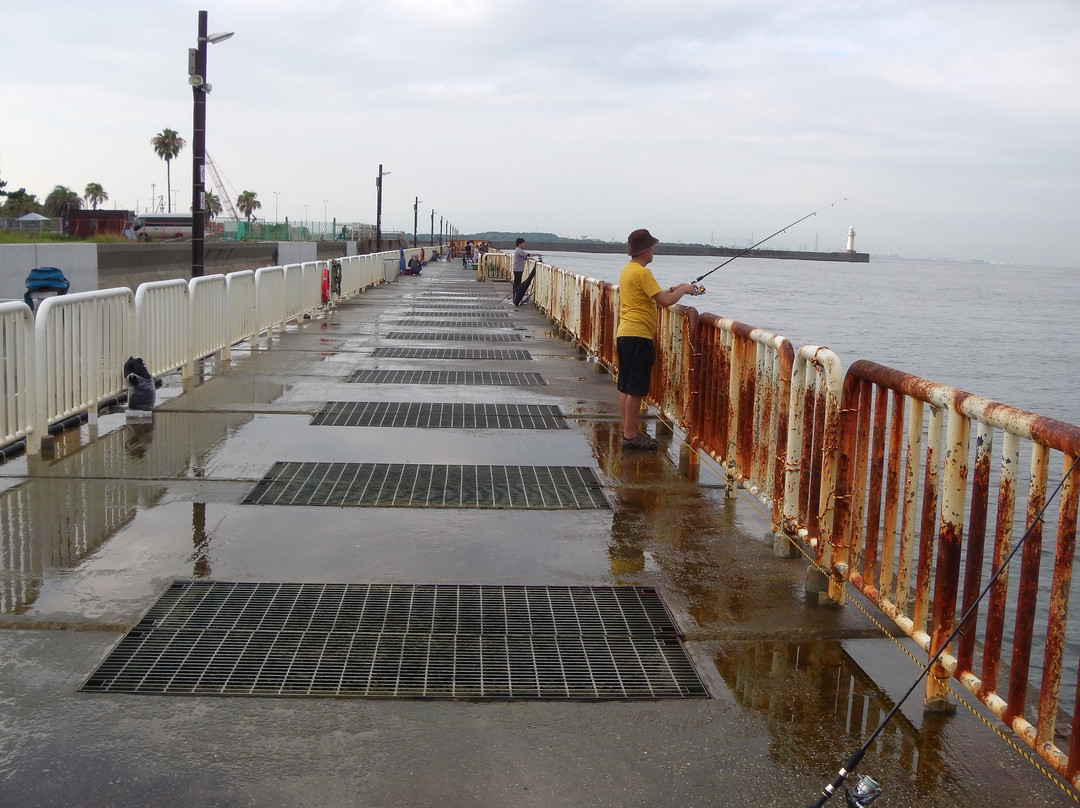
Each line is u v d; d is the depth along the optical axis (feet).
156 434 25.02
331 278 70.08
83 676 11.75
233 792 9.44
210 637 12.91
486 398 32.07
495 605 14.25
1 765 9.80
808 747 10.53
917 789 9.75
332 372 36.91
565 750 10.37
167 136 357.20
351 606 14.06
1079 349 108.68
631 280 23.88
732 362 19.39
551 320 62.18
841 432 14.03
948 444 11.00
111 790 9.43
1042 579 21.61
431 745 10.39
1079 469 8.86
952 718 11.25
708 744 10.56
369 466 22.26
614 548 16.93
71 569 15.24
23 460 22.21
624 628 13.56
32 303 29.99
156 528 17.39
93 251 68.13
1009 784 9.88
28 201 192.03
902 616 12.45
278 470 21.62
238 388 32.48
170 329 31.09
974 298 283.79
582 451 24.44
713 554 16.71
